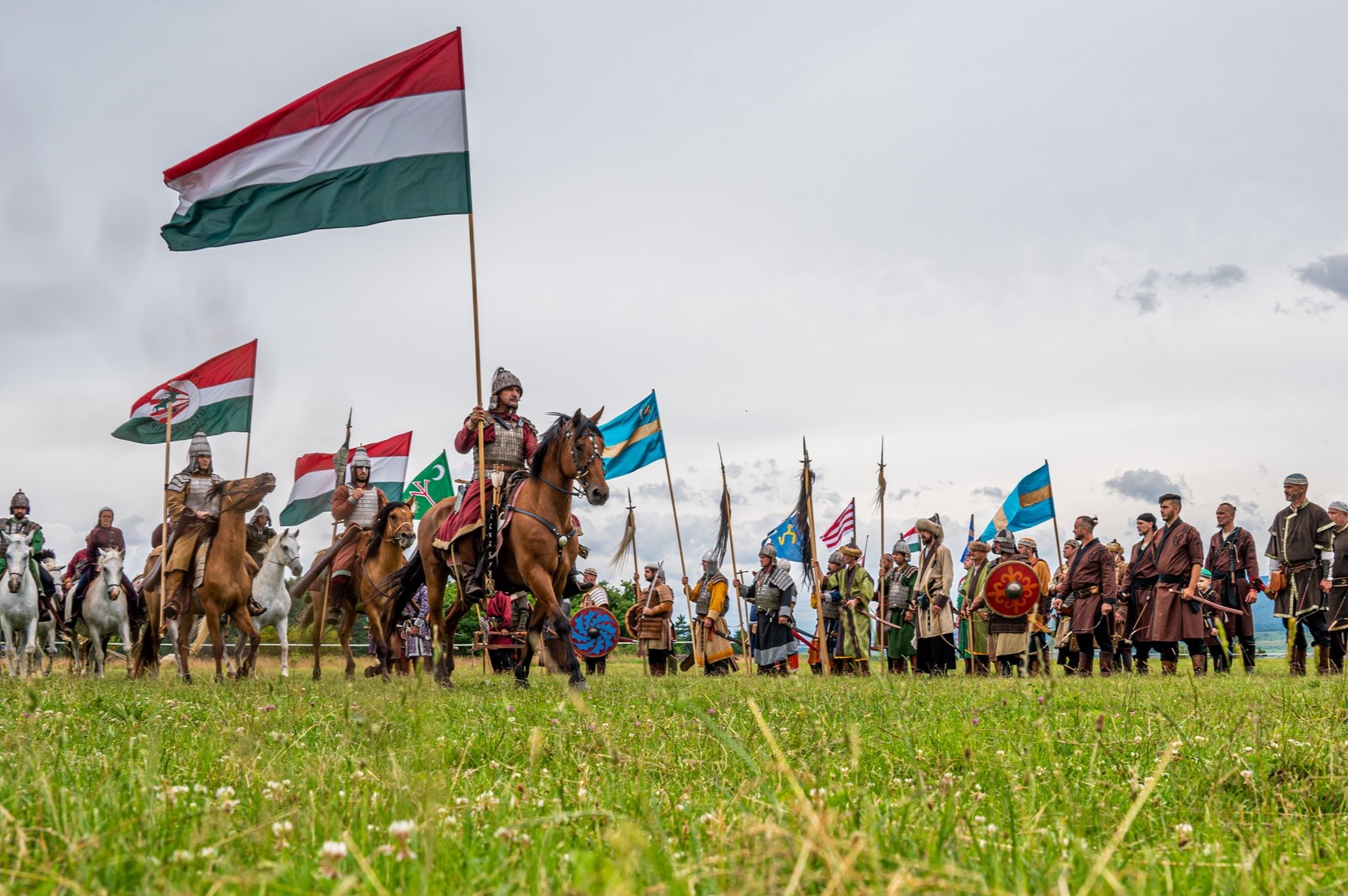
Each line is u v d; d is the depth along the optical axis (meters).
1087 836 3.17
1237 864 2.68
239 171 11.91
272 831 2.88
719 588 19.12
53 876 2.34
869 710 6.64
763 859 2.41
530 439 11.91
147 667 14.70
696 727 5.70
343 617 15.08
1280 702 6.86
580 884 2.21
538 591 10.58
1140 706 6.89
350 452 18.39
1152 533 16.09
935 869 2.34
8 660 15.82
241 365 17.64
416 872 2.47
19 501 17.41
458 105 12.20
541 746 4.61
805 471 19.27
